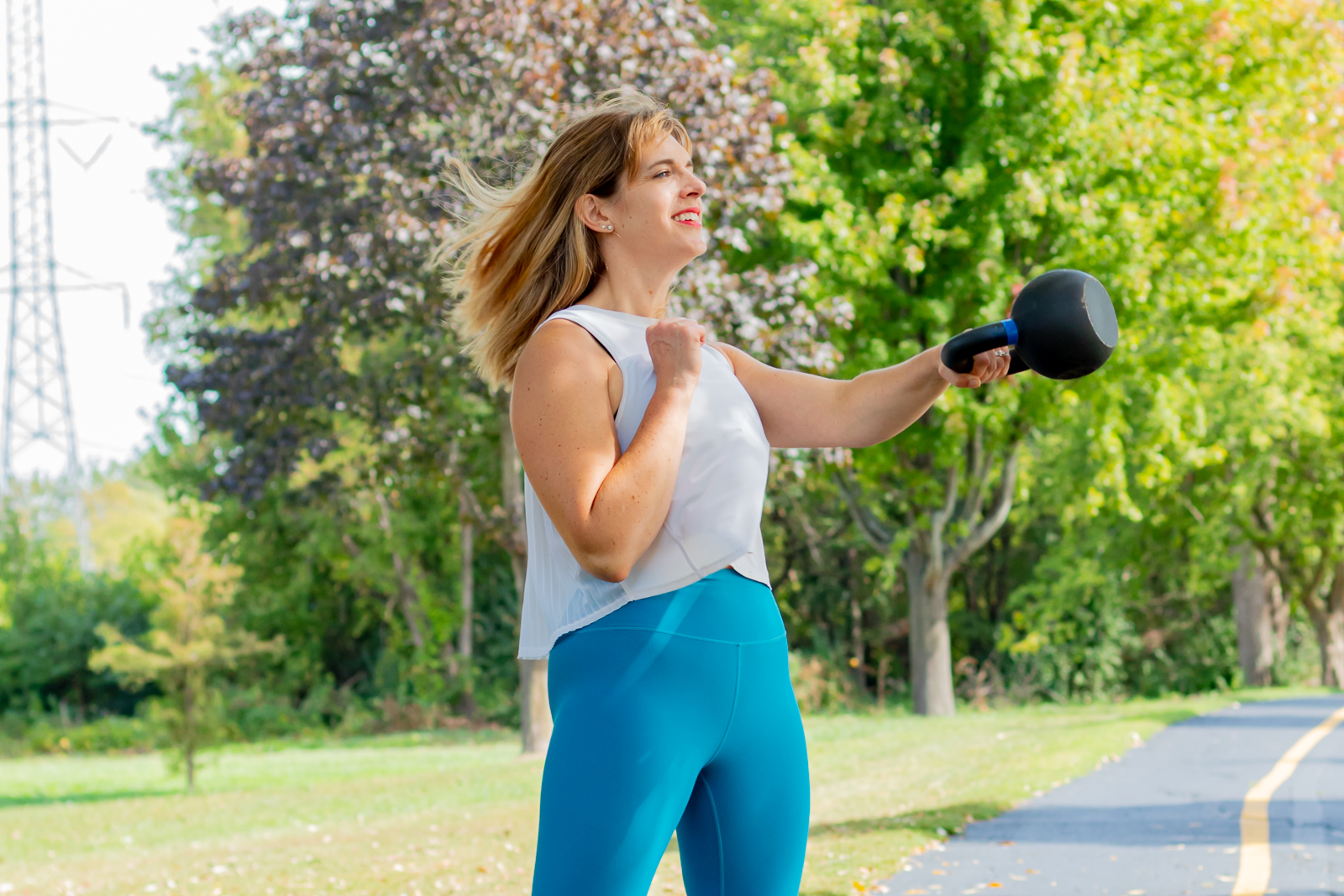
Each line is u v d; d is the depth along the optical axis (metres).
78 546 42.31
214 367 16.64
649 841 1.58
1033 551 31.59
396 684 32.91
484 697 31.75
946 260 17.73
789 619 31.88
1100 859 5.86
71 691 35.94
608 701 1.61
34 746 30.41
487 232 1.93
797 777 1.75
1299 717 14.48
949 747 13.38
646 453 1.59
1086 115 16.86
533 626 1.79
